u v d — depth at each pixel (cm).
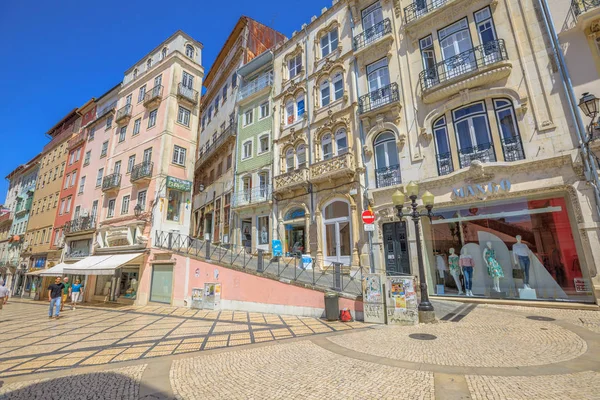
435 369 443
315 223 1538
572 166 897
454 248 1112
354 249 1358
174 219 1945
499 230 1027
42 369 511
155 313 1253
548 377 397
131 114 2327
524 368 432
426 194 842
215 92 3081
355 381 410
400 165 1278
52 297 1210
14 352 637
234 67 2606
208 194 2694
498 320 747
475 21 1198
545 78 1002
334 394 371
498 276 1004
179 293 1478
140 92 2336
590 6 940
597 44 940
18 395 394
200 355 568
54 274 1898
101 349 648
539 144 974
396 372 437
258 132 2062
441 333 650
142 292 1672
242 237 1975
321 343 617
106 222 2134
